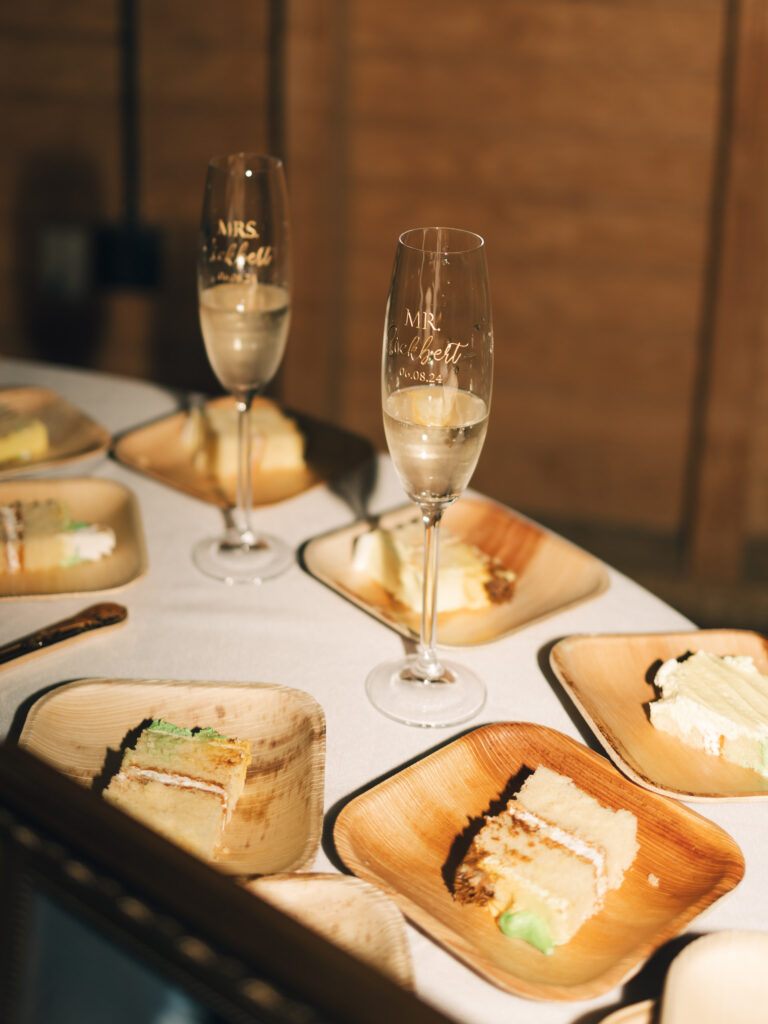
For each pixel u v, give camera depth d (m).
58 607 0.97
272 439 1.23
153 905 0.48
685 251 2.73
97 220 3.01
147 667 0.90
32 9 2.80
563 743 0.79
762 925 0.68
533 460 3.02
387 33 2.67
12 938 0.51
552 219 2.76
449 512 1.13
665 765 0.81
